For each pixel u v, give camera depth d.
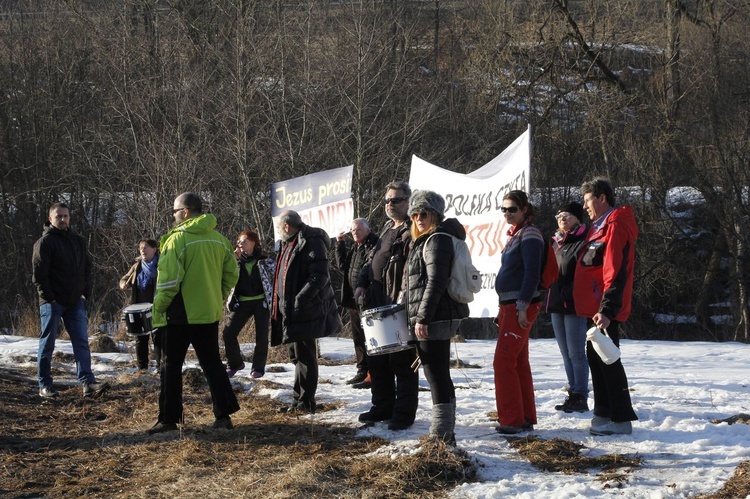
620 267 6.29
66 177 27.45
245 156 23.59
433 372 6.12
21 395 9.15
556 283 7.67
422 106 25.91
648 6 30.56
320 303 7.62
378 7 27.22
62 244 9.12
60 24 28.91
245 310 9.75
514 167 9.28
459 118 28.59
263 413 7.75
